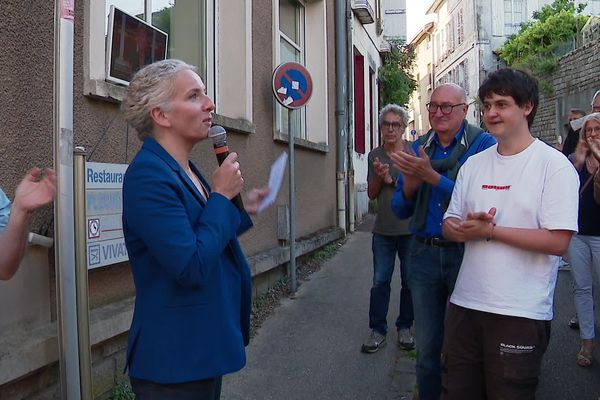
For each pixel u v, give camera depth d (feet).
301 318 19.39
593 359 15.56
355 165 43.45
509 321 8.34
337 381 14.48
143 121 7.28
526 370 8.29
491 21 107.45
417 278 11.69
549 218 8.11
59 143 7.82
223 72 20.39
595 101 17.88
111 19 12.64
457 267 11.28
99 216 12.01
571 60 64.28
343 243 33.19
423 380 11.67
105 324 11.87
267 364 15.48
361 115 47.85
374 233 16.71
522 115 8.55
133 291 13.71
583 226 14.97
